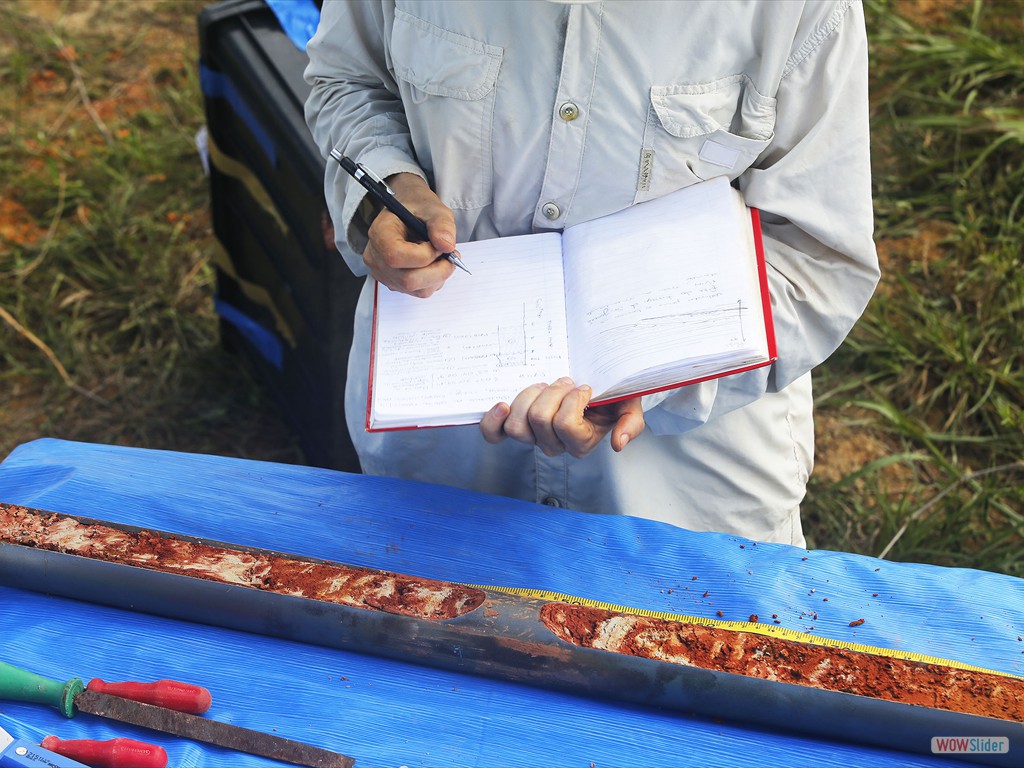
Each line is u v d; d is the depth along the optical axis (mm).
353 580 1275
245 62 2205
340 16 1495
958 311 3158
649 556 1377
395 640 1215
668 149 1336
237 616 1245
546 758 1131
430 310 1389
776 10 1231
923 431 2908
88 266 3297
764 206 1383
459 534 1401
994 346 3076
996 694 1151
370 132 1510
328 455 2586
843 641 1267
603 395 1295
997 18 4016
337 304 2225
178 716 1124
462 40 1302
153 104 3941
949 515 2609
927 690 1153
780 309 1419
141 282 3246
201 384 3062
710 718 1179
